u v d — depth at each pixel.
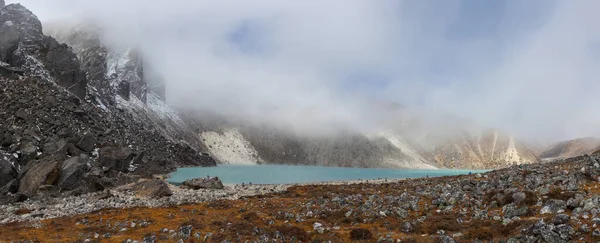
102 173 67.56
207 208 44.66
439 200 38.31
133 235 29.61
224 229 30.05
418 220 31.98
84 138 78.56
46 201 47.34
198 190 68.00
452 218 31.33
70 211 41.31
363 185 75.19
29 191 51.09
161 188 56.44
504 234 24.30
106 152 81.69
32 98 80.81
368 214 35.22
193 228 30.27
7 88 79.75
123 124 125.31
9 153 57.66
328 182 101.12
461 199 37.94
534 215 27.77
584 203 26.30
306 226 32.72
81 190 54.53
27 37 109.38
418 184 64.19
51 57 109.31
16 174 54.16
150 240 27.23
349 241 27.14
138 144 115.88
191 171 126.62
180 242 26.91
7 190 49.31
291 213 38.22
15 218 37.28
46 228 32.56
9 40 95.00
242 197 56.81
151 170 101.25
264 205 46.41
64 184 54.28
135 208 44.09
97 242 27.12
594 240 19.89
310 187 75.62
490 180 48.88
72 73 110.81
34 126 71.12
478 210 32.94
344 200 43.28
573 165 53.03
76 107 91.94
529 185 38.97
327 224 33.06
